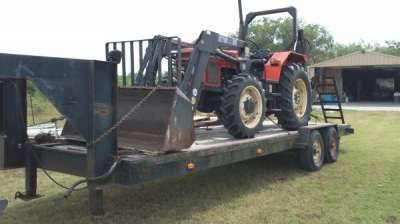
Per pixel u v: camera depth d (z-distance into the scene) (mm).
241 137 5660
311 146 6672
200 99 6453
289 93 6836
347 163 7312
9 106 4281
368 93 33938
